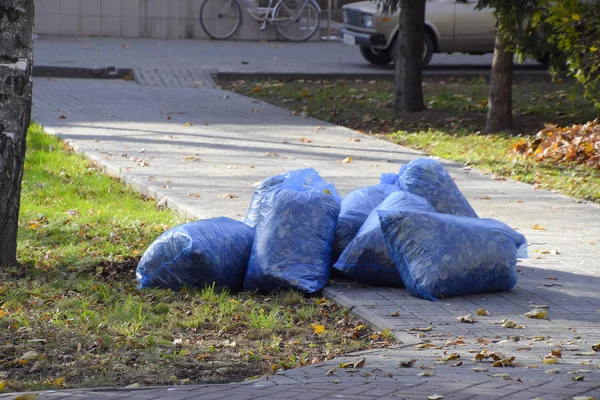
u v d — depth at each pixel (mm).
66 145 24531
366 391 8109
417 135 27594
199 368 9477
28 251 14758
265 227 13297
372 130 28828
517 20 26625
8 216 13430
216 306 12156
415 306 11984
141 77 37438
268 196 13609
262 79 38875
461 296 12523
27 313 11305
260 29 51312
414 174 14797
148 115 29703
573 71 25906
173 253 12898
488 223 13016
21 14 12906
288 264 12930
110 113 29812
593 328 11039
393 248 12711
